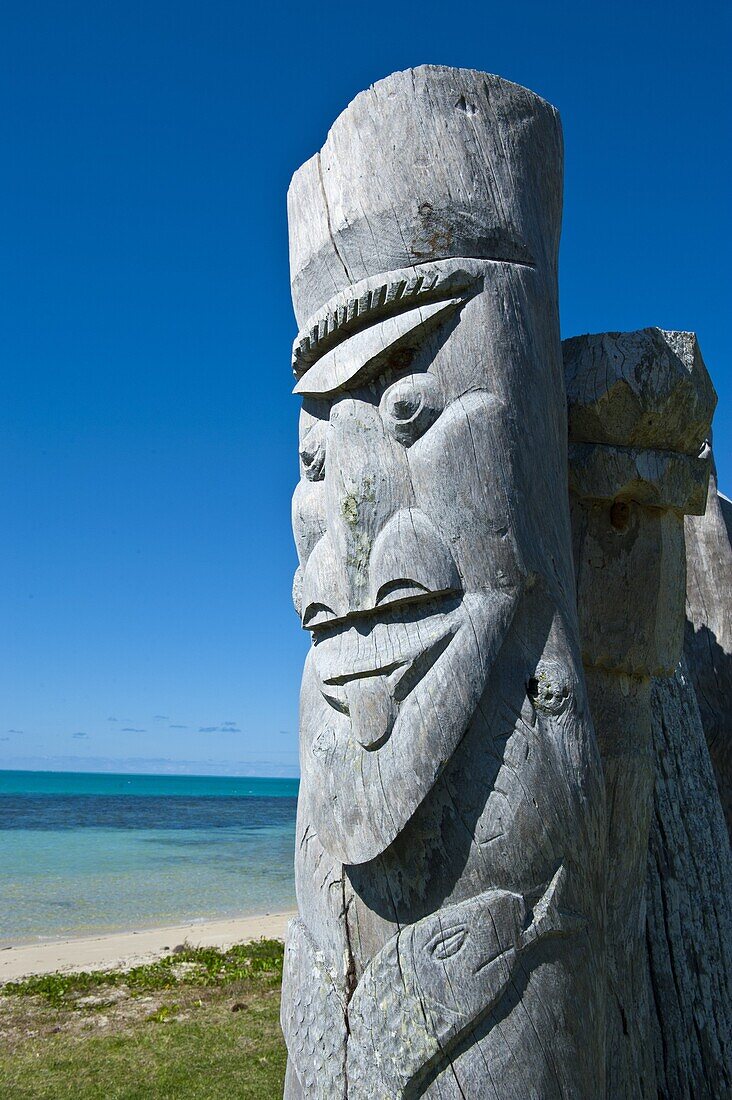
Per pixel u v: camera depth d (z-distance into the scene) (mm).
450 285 2121
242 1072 5254
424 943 1875
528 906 1883
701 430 2643
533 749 1953
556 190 2430
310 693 2236
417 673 1982
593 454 2504
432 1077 1830
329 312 2219
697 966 2959
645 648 2604
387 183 2201
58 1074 5289
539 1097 1799
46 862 17469
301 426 2393
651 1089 2551
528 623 2049
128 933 9977
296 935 2145
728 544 3896
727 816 3682
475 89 2258
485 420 2066
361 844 1976
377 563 2049
